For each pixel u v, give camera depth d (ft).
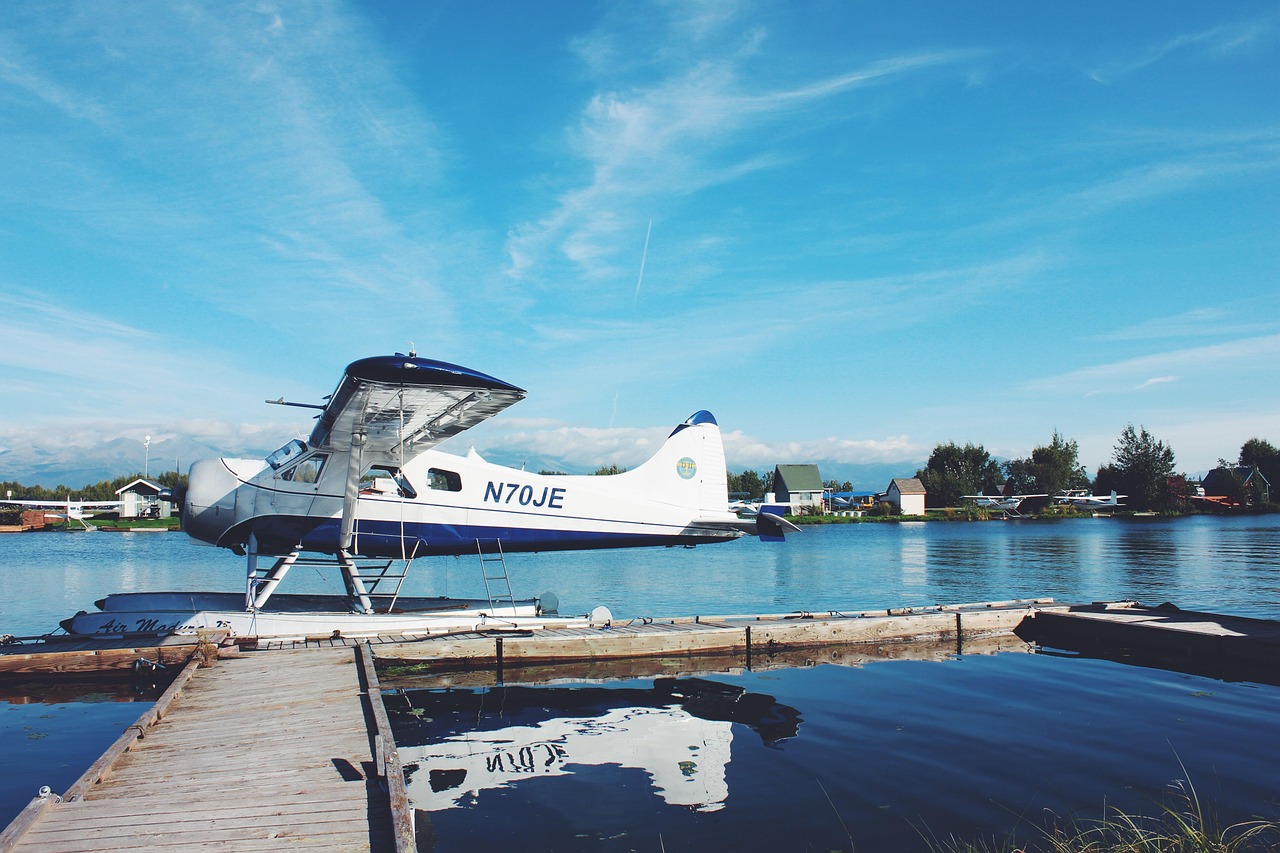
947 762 18.38
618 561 89.10
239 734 17.62
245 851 11.35
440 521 34.68
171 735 17.58
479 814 15.23
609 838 13.99
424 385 26.00
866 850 13.42
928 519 207.62
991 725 21.85
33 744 20.20
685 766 18.28
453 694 26.45
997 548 103.04
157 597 32.81
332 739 17.19
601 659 31.89
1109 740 20.24
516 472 36.42
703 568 78.33
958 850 13.35
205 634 26.35
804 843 13.73
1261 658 29.63
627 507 38.24
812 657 32.89
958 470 266.98
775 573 71.67
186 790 13.96
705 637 33.17
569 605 49.73
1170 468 234.99
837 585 61.21
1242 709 23.59
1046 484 247.70
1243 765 18.03
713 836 14.03
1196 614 37.17
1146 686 26.96
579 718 23.02
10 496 224.12
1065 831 14.15
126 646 28.32
